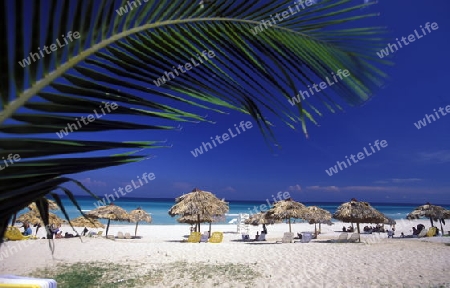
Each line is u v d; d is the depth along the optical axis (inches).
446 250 482.6
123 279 333.1
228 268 377.4
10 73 31.6
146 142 38.1
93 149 34.9
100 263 404.2
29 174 30.9
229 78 42.8
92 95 36.7
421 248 502.3
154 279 333.7
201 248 508.7
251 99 42.4
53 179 32.4
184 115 41.1
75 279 331.3
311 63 41.7
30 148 31.6
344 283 313.3
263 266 387.2
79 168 33.7
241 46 42.8
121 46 39.4
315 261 411.8
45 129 33.5
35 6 32.3
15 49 31.5
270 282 321.1
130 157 36.9
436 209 958.4
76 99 35.7
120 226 1373.0
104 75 37.9
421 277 328.2
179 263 405.4
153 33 41.0
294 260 418.6
